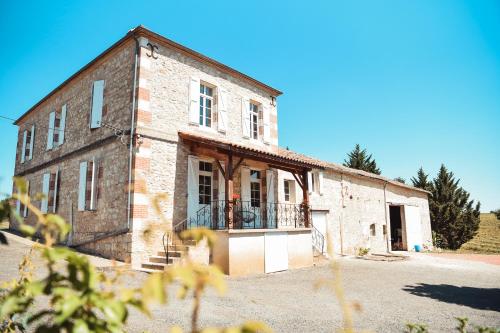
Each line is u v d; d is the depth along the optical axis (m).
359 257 16.05
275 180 14.16
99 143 10.96
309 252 12.52
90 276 1.00
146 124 9.90
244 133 13.30
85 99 12.45
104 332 0.99
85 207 11.01
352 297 7.21
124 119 10.18
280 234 11.41
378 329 4.92
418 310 6.24
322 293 7.49
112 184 10.09
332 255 1.07
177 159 10.59
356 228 18.53
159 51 10.66
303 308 6.05
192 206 10.70
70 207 12.03
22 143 17.66
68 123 13.32
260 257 10.48
